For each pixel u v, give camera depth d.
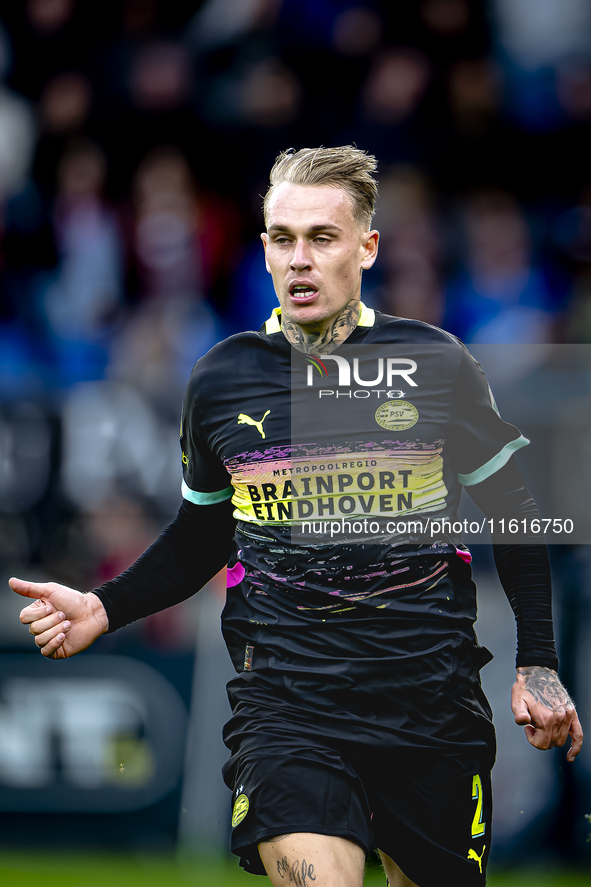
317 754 7.99
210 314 23.86
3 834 16.64
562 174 26.45
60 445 18.34
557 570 16.02
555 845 15.64
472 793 8.52
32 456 18.19
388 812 8.34
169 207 25.31
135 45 27.69
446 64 26.84
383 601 8.20
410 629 8.21
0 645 16.98
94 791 16.56
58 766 16.67
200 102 27.28
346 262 8.48
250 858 8.22
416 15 27.02
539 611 8.77
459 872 8.50
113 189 26.55
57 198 26.27
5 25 28.05
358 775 8.13
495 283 24.17
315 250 8.40
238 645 8.59
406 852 8.44
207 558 9.41
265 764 7.97
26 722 16.80
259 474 8.49
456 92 26.47
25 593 8.91
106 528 18.22
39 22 28.36
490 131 26.45
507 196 25.56
